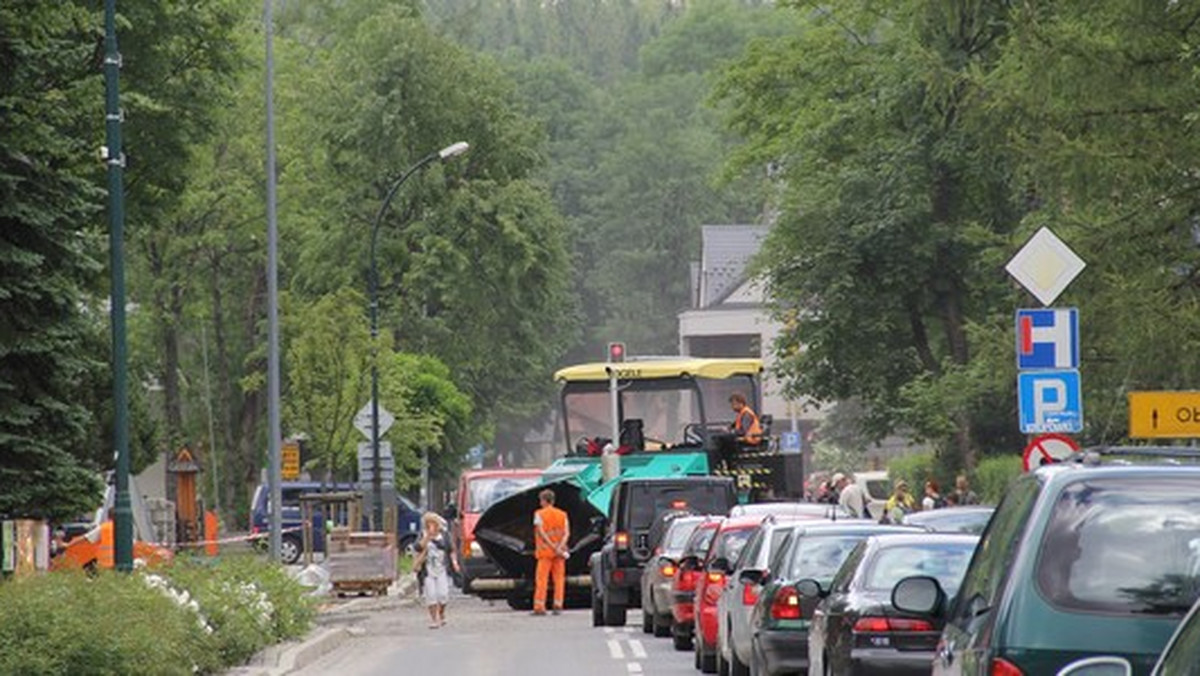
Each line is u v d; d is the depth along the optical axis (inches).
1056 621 625.6
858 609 1072.8
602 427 2810.0
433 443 4227.4
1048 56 1761.8
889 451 6825.8
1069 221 1792.6
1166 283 1749.5
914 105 3479.3
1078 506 641.0
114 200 1855.3
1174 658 498.6
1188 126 1731.1
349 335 3764.8
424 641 2222.0
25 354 1927.9
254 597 1991.9
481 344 5191.9
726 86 3816.4
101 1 2517.2
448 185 5172.2
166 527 3619.6
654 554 2177.7
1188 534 632.4
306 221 5068.9
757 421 2716.5
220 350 5098.4
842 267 3609.7
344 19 5880.9
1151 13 1738.4
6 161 1868.8
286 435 3932.1
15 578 1480.1
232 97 2810.0
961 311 3634.4
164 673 1421.0
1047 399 1425.9
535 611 2696.9
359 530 3624.5
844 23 3686.0
